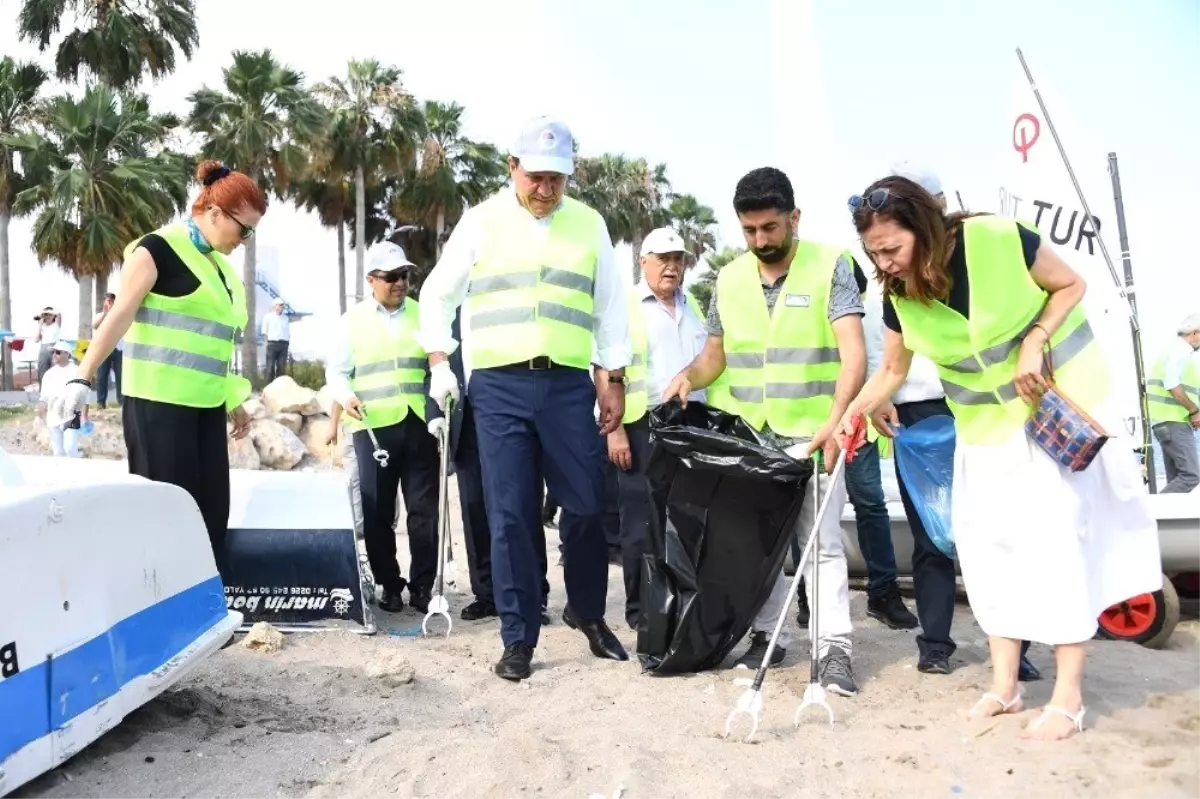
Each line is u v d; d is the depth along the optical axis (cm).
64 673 283
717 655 436
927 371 477
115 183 3038
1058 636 347
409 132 3725
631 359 507
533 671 436
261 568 504
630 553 535
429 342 455
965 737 346
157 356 440
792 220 432
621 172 4584
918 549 449
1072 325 364
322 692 392
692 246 4781
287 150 3344
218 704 366
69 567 288
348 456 678
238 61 3338
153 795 288
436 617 564
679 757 324
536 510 442
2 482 298
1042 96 689
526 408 435
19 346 3269
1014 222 354
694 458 419
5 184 3288
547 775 306
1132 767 310
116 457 1419
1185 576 595
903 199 344
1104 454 365
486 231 445
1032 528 354
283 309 2269
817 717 371
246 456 1411
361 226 3734
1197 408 937
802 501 421
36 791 285
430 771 309
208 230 453
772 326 436
